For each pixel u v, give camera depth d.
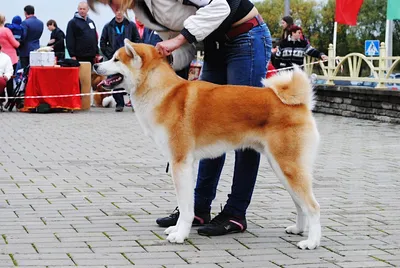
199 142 4.71
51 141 10.23
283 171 4.61
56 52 17.69
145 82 4.70
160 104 4.68
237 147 4.73
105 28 15.62
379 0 27.28
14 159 8.41
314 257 4.38
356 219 5.45
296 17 29.34
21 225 5.07
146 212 5.60
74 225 5.11
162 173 7.53
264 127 4.64
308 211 4.59
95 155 8.87
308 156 4.61
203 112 4.67
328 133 11.59
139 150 9.39
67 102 14.91
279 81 4.64
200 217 5.22
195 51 5.28
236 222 4.97
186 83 4.77
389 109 13.46
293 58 14.73
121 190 6.51
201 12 4.77
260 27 5.02
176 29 5.07
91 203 5.91
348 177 7.45
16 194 6.23
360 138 10.93
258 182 7.07
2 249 4.43
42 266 4.08
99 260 4.23
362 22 27.64
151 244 4.63
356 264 4.22
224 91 4.71
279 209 5.82
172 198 6.17
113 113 15.11
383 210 5.79
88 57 15.89
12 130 11.53
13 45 15.86
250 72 4.98
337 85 15.34
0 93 14.77
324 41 29.14
